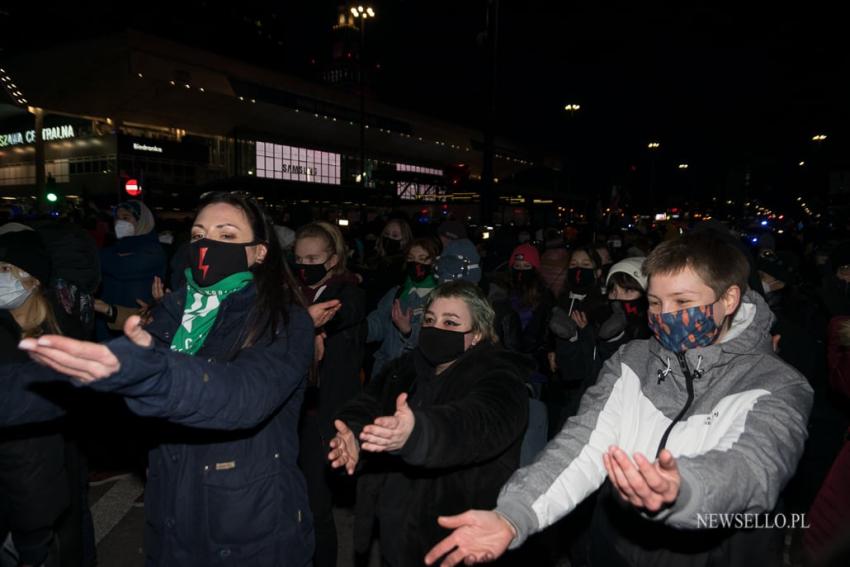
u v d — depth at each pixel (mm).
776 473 1424
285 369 1774
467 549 1491
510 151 91812
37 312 2529
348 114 65625
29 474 2244
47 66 47156
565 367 3525
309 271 3580
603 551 1865
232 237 1911
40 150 52531
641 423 1777
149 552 1946
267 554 1818
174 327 1986
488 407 1972
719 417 1616
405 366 2553
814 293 4863
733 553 1634
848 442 1783
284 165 63875
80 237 3197
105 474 4656
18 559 2594
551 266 4859
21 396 1976
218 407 1462
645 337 3178
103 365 1139
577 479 1723
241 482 1793
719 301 1666
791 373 1613
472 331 2361
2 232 2527
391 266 5902
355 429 2268
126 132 52562
